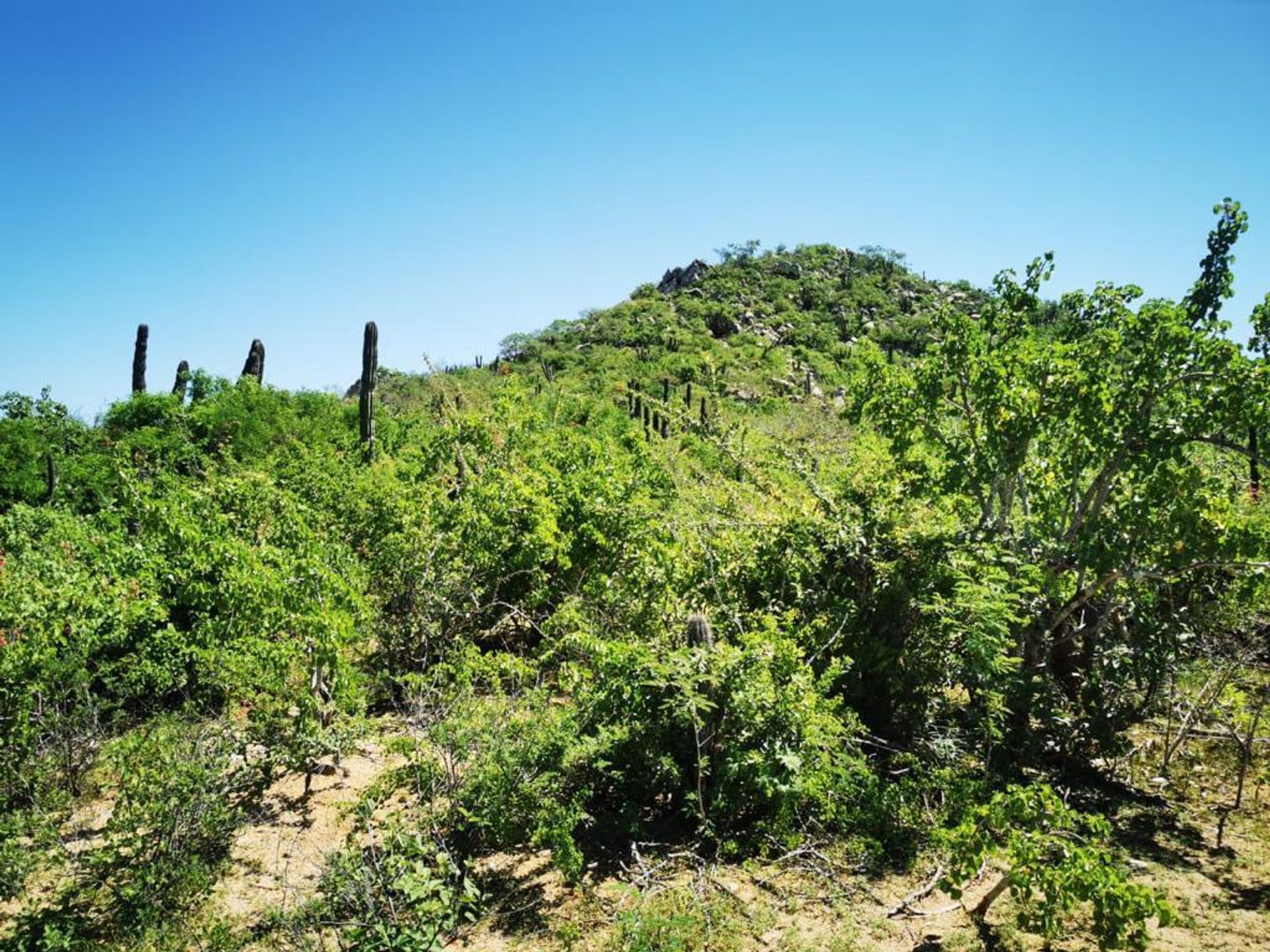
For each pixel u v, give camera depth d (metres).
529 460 11.46
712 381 11.26
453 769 5.02
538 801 4.77
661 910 4.32
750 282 110.06
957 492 7.13
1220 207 6.84
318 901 4.22
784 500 7.16
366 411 15.36
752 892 4.53
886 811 5.19
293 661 5.65
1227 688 6.86
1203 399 6.30
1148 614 6.40
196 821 4.63
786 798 4.91
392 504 8.75
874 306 101.75
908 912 4.37
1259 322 5.99
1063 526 6.85
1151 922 4.25
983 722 5.88
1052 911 3.89
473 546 7.89
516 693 6.27
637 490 9.20
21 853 4.46
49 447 15.97
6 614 5.36
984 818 4.73
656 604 6.88
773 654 5.43
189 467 15.87
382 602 7.43
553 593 8.18
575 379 32.81
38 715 5.74
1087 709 6.41
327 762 5.97
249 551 5.82
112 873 4.48
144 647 6.04
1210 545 6.12
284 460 13.70
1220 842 5.06
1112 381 6.56
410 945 3.80
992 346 7.36
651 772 5.23
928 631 6.23
